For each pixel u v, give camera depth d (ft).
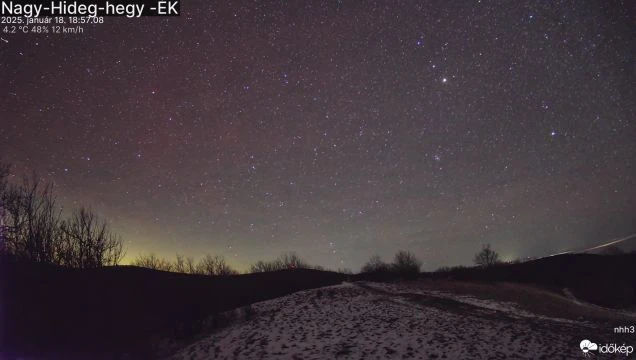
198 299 75.61
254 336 50.42
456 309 63.98
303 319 58.80
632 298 79.71
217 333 54.34
